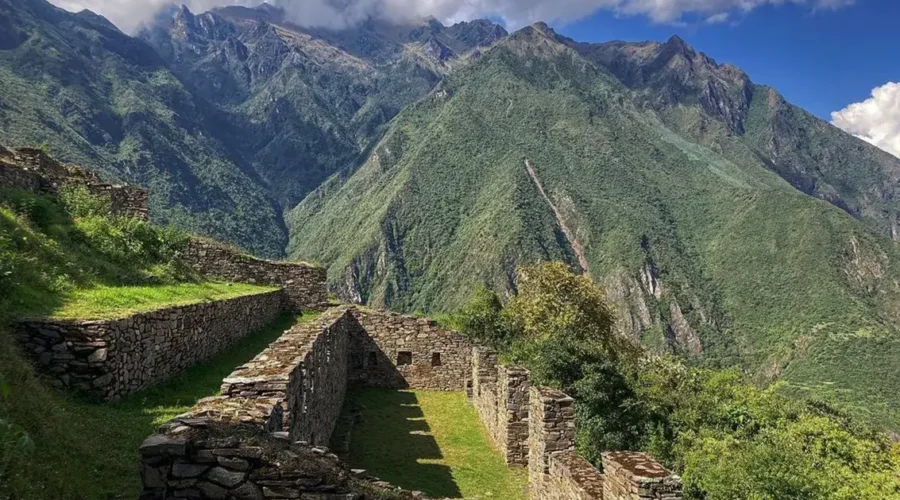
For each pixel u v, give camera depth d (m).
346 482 5.52
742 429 23.89
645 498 7.25
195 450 5.26
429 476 12.78
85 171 20.38
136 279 14.49
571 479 9.10
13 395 6.66
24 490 5.20
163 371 11.03
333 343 15.26
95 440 7.24
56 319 8.77
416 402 20.62
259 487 5.30
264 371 7.88
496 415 15.54
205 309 13.57
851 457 24.39
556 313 29.78
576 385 20.08
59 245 12.88
